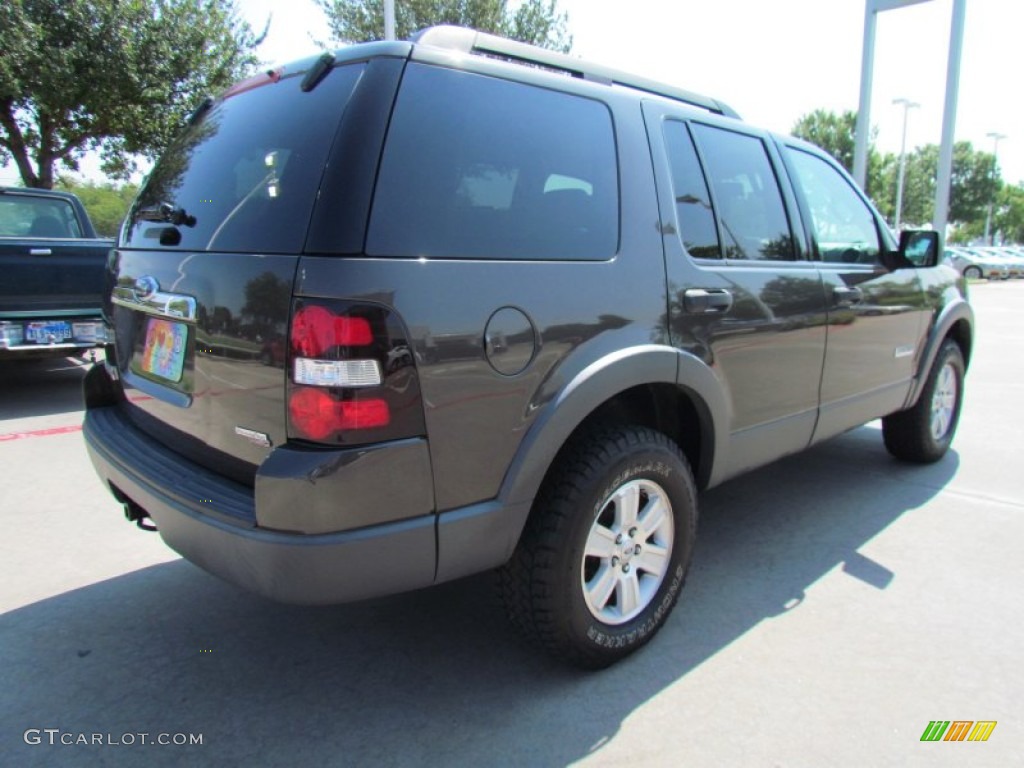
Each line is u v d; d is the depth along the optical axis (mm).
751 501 4129
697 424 2836
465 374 1961
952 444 5285
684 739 2188
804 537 3637
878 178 49719
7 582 3135
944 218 14992
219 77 13523
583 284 2242
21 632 2748
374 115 1932
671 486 2574
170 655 2615
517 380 2068
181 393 2303
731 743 2170
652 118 2670
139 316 2543
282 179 2021
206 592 3061
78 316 6309
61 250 6176
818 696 2391
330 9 14531
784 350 3078
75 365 8383
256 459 2029
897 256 3963
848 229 3721
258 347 1939
